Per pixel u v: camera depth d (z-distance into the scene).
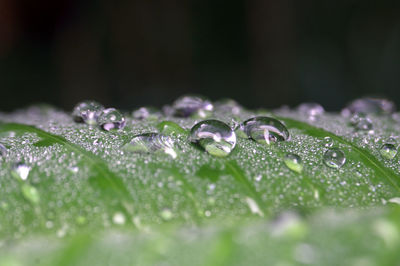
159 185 0.11
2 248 0.10
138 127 0.12
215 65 0.42
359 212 0.11
